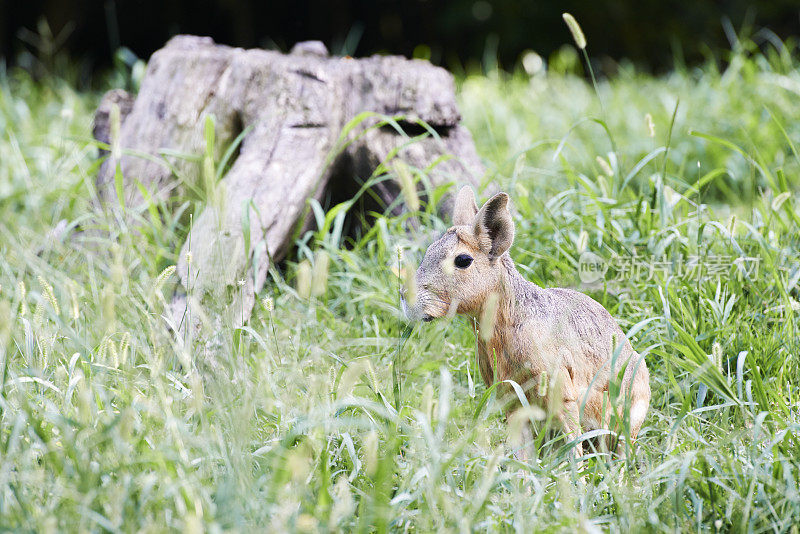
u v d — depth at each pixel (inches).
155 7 1159.6
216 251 352.5
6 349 267.0
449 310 285.6
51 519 196.9
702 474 250.5
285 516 212.4
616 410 263.7
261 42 1192.8
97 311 324.5
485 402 288.5
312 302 350.6
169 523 215.9
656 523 229.3
